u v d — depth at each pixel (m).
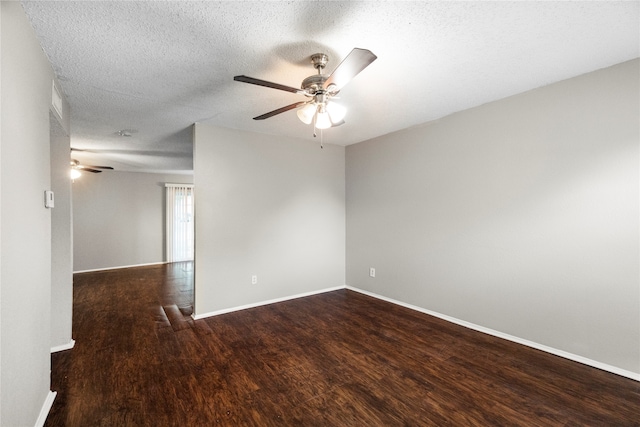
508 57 2.10
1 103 1.24
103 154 5.28
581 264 2.42
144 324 3.35
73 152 5.11
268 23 1.68
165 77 2.32
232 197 3.77
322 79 1.96
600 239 2.33
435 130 3.48
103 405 1.94
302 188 4.39
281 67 2.18
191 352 2.68
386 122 3.59
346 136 4.24
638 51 2.05
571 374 2.28
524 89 2.67
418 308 3.73
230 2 1.50
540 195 2.64
